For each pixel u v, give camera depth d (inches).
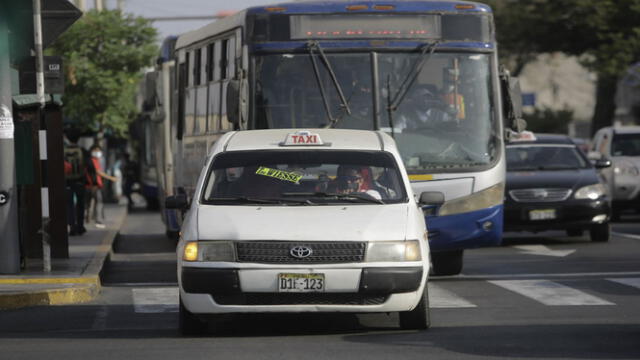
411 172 1658.5
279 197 1221.1
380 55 1689.2
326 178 1243.8
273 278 1114.1
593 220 2363.4
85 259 1967.3
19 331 1238.9
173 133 2370.8
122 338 1161.4
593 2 4746.6
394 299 1127.0
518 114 1712.6
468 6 1712.6
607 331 1155.3
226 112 1750.7
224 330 1217.4
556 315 1301.7
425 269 1154.0
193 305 1129.4
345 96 1678.2
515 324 1226.6
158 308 1430.9
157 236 3070.9
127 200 5103.3
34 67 1729.8
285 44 1684.3
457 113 1688.0
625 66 4751.5
